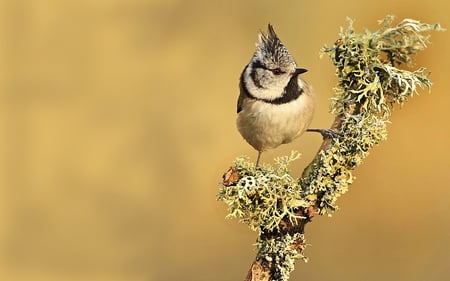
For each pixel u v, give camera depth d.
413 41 6.18
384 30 6.21
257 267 5.68
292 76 8.74
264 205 5.66
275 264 5.65
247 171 5.82
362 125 5.85
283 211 5.62
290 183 5.71
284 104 8.80
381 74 6.04
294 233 5.71
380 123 5.86
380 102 5.97
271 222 5.62
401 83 5.97
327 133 5.91
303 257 5.68
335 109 6.06
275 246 5.64
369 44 6.06
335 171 5.79
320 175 5.77
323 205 5.75
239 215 5.71
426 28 6.17
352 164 5.82
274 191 5.66
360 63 6.04
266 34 8.98
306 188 5.79
